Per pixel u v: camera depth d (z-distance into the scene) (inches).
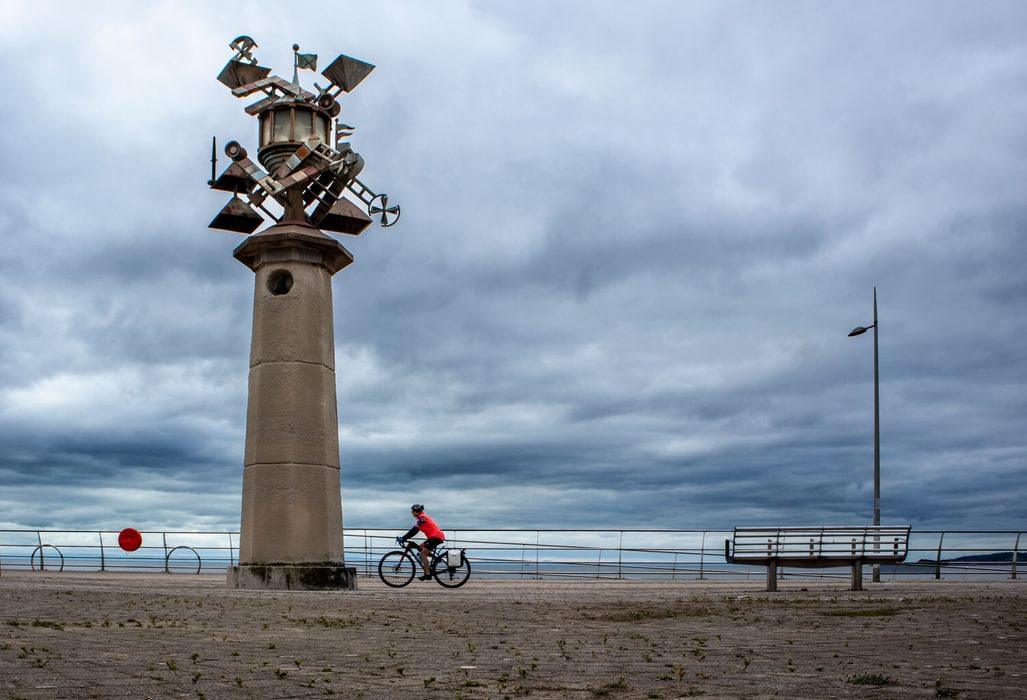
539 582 1048.2
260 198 948.0
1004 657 355.9
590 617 553.9
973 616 532.1
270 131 956.0
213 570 1279.5
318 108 960.9
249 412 906.1
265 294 912.3
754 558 801.6
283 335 898.7
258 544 868.6
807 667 330.6
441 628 484.7
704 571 1218.0
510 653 377.7
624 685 291.1
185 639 414.6
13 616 498.6
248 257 941.2
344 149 956.0
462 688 289.7
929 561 1234.6
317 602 650.2
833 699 264.5
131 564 1296.8
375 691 284.0
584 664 343.9
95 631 436.1
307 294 910.4
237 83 959.0
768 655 366.0
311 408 894.4
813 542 792.3
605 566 1213.1
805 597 714.8
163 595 683.4
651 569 1216.8
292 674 315.9
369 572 1197.7
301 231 913.5
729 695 272.8
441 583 918.4
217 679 302.4
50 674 303.6
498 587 912.9
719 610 596.7
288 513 869.2
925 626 479.2
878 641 413.1
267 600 658.2
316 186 962.1
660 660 354.3
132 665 329.1
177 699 265.1
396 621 521.0
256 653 371.9
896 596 721.0
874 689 281.4
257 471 881.5
